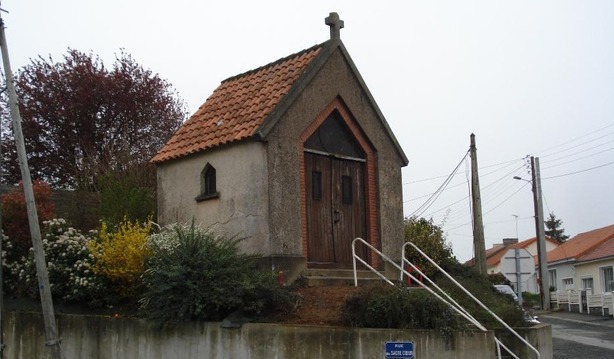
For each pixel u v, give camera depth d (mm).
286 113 15344
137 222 15656
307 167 15930
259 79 17266
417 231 22375
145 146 30609
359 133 17141
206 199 15977
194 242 13281
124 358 13445
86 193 21000
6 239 16062
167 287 12625
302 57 16734
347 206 16750
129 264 14180
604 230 52781
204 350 12523
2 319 14945
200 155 16281
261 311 12703
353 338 11523
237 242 14281
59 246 15266
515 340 13539
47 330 12867
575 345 22516
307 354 11672
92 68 31312
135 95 31906
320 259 15773
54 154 30766
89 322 14016
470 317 11992
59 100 30781
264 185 14703
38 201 16844
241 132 15156
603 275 44062
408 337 11484
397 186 17891
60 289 14797
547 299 41250
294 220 15117
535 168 41719
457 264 21641
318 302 13180
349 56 16984
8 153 29969
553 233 91688
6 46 13156
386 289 12461
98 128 31375
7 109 29797
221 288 12570
